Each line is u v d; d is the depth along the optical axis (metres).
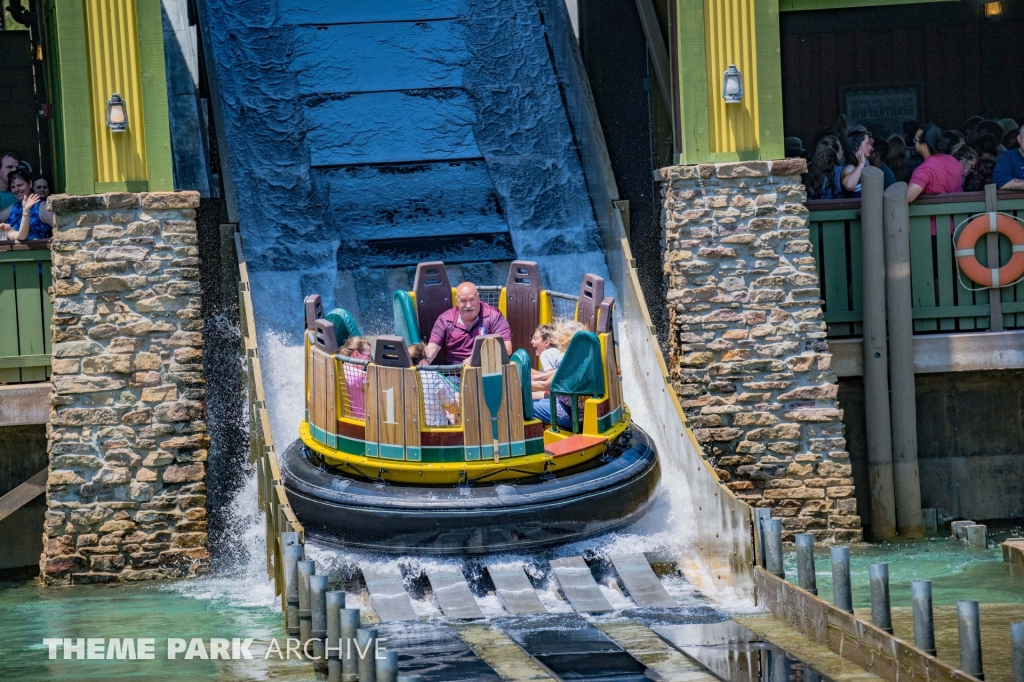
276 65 31.17
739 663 15.73
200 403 22.11
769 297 23.36
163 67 22.17
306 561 16.89
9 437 23.38
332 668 15.45
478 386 18.52
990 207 24.19
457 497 18.31
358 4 33.31
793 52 26.12
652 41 27.89
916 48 26.23
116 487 21.84
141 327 21.94
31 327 22.88
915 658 14.54
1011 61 26.31
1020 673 13.12
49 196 22.55
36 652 17.47
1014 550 21.27
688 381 23.30
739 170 23.31
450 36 32.53
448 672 15.56
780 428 23.27
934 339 24.12
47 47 25.20
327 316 21.42
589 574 18.81
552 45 31.91
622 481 19.16
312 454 20.27
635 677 15.30
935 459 25.11
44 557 21.75
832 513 23.23
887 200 23.81
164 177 22.23
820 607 16.53
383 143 29.58
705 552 19.84
